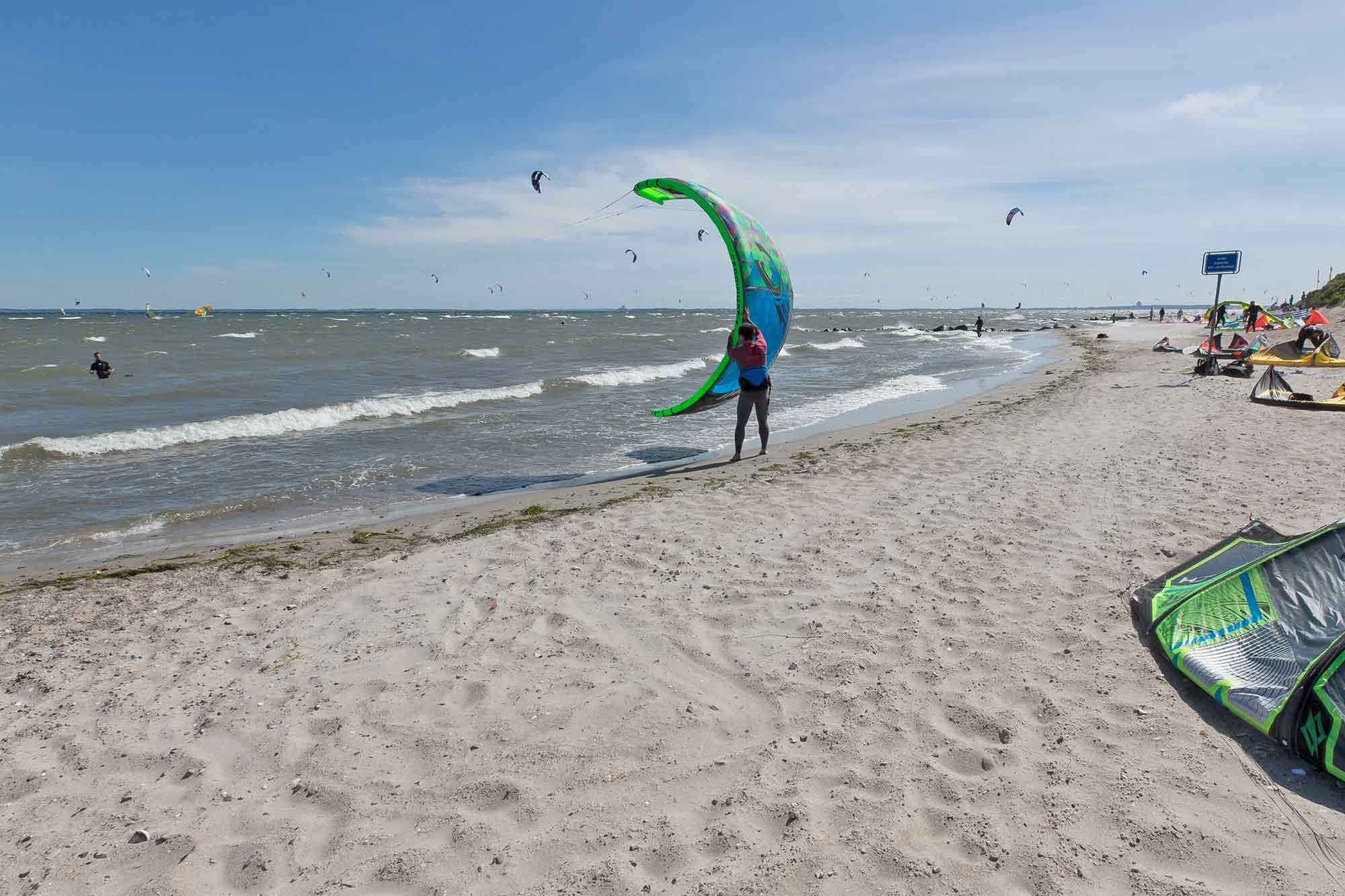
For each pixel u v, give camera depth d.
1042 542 5.07
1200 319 54.38
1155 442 8.26
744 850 2.41
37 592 5.01
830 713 3.18
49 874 2.44
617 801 2.69
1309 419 9.30
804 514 6.11
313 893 2.32
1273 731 2.79
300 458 9.76
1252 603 3.41
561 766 2.91
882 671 3.50
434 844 2.52
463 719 3.28
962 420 11.11
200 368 21.84
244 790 2.86
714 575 4.82
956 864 2.31
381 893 2.31
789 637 3.90
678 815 2.60
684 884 2.29
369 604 4.66
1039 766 2.76
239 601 4.80
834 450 9.10
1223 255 15.20
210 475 8.84
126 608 4.71
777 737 3.04
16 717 3.43
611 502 6.98
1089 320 85.94
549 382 16.95
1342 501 5.57
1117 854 2.32
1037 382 17.16
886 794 2.65
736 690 3.43
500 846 2.49
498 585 4.85
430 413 13.61
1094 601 4.09
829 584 4.57
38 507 7.50
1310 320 26.36
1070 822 2.47
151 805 2.78
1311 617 3.19
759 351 8.70
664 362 24.88
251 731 3.25
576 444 10.66
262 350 29.08
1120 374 17.31
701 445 10.52
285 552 5.89
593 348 32.25
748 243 8.98
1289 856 2.28
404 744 3.11
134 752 3.13
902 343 38.75
